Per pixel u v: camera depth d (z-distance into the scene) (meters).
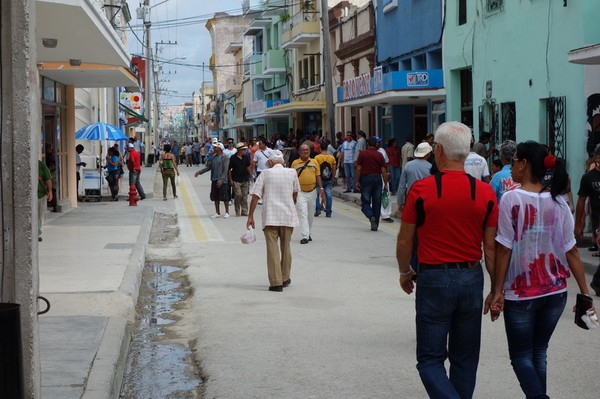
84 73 21.70
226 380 7.31
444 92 27.53
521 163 5.90
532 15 20.30
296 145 34.22
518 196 5.78
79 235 17.03
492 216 5.63
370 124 37.03
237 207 22.91
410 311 10.12
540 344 5.95
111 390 6.59
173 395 7.08
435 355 5.51
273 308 10.36
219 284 12.16
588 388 6.90
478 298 5.53
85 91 37.88
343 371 7.51
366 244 16.50
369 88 30.66
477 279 5.52
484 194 5.56
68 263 13.05
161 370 7.88
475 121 24.62
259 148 26.30
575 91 18.19
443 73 27.55
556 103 19.09
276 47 61.22
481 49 23.94
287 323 9.48
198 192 33.62
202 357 8.12
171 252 15.93
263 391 6.98
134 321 9.87
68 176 24.62
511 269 5.84
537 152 5.84
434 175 5.59
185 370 7.86
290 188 11.71
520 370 5.81
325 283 12.12
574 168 18.27
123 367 7.80
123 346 8.22
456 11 26.12
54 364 7.13
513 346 5.91
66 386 6.49
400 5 31.91
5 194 5.43
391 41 33.31
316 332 9.02
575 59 15.34
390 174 27.91
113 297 10.14
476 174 12.96
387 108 33.59
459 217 5.47
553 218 5.80
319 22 47.19
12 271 5.43
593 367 7.51
